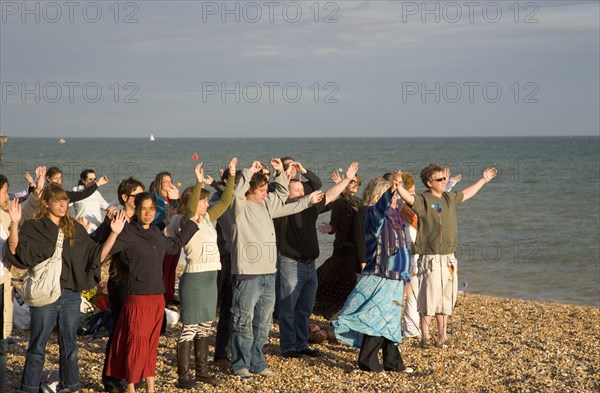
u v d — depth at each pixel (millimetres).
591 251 20000
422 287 8219
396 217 7418
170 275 8875
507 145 152625
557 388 6988
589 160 77812
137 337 5977
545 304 11680
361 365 7324
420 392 6738
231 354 7375
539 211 29906
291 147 146000
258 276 6945
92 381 6754
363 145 163750
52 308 5820
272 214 7137
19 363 7230
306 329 8008
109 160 74500
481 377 7316
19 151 107125
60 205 5734
